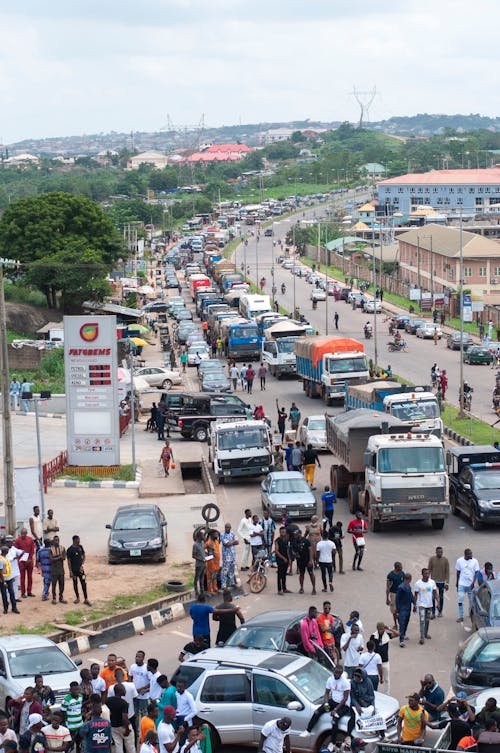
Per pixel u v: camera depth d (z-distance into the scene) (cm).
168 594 3997
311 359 8494
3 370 4628
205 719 2611
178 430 7544
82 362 6188
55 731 2450
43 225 13162
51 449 6944
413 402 5897
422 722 2431
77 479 6056
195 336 12262
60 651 2972
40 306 13138
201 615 3247
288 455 5756
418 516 4728
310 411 8069
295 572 4297
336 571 4241
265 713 2589
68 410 6225
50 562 3881
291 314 14288
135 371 9619
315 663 2717
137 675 2747
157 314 15025
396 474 4731
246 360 11006
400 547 4566
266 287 19100
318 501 5441
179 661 3078
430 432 5575
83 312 13225
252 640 2898
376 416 5450
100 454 6228
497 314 13588
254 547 4172
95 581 4181
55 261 12712
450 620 3653
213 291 16262
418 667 3206
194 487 6153
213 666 2680
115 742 2462
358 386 6631
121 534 4469
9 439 4622
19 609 3825
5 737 2347
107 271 13425
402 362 10606
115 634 3597
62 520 5222
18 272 13200
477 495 4775
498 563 4241
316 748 2530
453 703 2467
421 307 15350
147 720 2422
